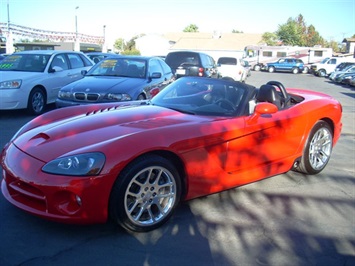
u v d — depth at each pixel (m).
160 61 9.09
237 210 3.62
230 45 60.00
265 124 3.87
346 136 7.71
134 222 3.01
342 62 34.03
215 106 3.99
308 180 4.61
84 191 2.75
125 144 2.90
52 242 2.89
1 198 3.58
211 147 3.40
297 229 3.31
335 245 3.07
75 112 4.07
